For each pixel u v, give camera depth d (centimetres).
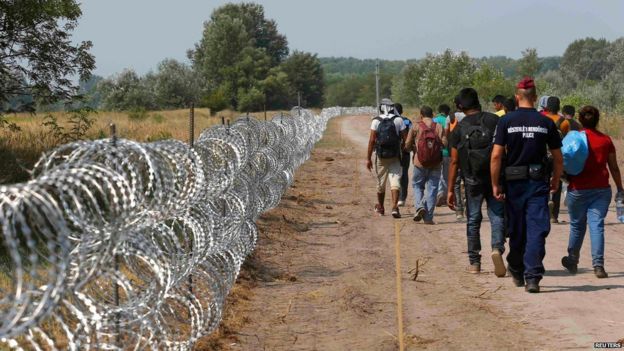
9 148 2442
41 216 524
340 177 2991
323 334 960
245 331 973
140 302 697
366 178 2969
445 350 881
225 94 13450
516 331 946
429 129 1786
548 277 1231
